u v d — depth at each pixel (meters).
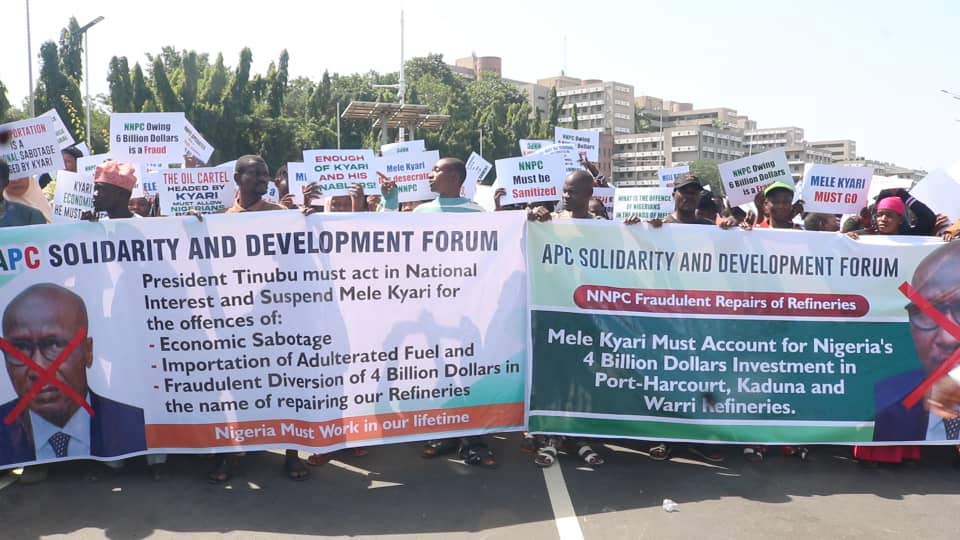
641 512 4.39
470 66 189.00
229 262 4.73
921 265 5.12
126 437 4.78
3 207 5.27
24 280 4.65
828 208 6.77
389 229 4.84
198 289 4.73
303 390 4.80
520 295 5.05
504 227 5.00
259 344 4.78
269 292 4.76
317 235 4.77
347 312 4.82
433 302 4.93
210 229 4.71
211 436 4.80
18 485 4.75
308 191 6.84
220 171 5.93
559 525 4.22
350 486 4.78
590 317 5.07
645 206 8.05
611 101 174.38
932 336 5.12
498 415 5.05
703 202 6.53
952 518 4.36
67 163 7.52
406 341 4.90
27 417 4.70
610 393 5.08
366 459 5.27
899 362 5.14
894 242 5.11
